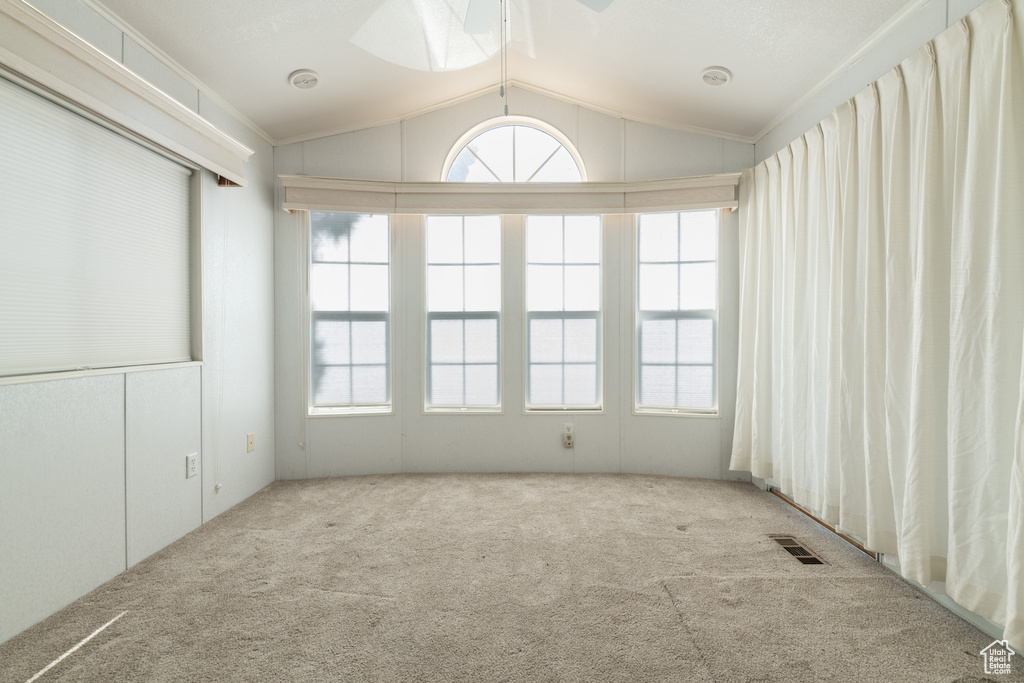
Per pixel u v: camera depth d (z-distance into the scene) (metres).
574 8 2.64
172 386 2.42
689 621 1.70
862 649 1.55
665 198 3.43
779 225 2.94
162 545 2.32
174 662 1.48
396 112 3.55
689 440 3.51
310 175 3.53
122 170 2.17
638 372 3.63
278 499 3.04
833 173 2.41
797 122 2.95
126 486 2.11
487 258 3.66
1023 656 1.51
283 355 3.48
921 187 1.82
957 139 1.67
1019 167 1.49
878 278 2.10
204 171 2.70
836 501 2.37
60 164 1.85
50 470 1.76
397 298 3.60
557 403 3.69
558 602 1.82
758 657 1.50
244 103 2.98
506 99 3.63
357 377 3.60
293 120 3.29
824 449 2.47
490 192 3.51
